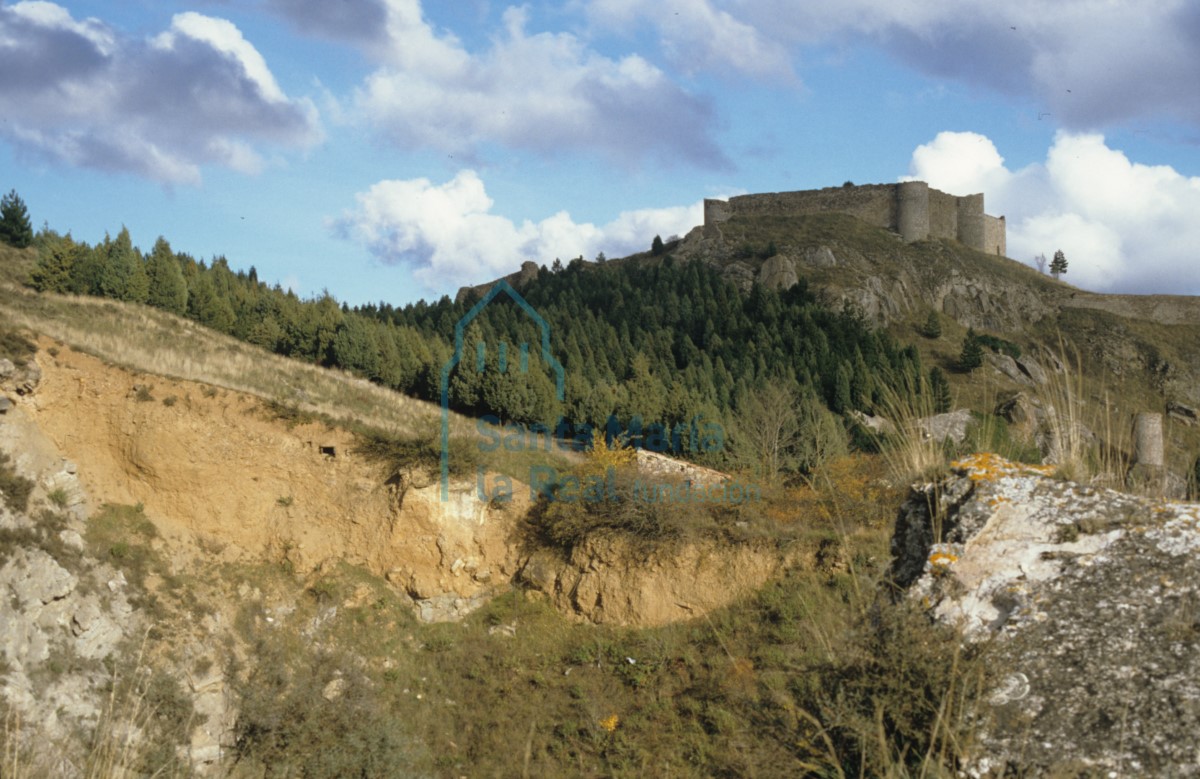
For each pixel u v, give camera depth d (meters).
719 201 116.50
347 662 27.52
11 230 52.50
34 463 28.31
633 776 21.61
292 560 30.80
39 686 21.72
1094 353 87.12
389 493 31.86
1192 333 90.62
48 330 32.09
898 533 6.02
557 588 30.92
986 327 92.31
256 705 23.20
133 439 30.52
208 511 30.58
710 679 24.52
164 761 8.81
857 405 47.78
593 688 26.28
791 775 5.05
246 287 55.91
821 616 6.20
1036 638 4.79
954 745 4.36
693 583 28.56
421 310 78.38
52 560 24.73
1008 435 6.27
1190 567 4.96
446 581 31.25
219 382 33.03
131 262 44.03
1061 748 4.27
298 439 32.22
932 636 4.84
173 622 26.62
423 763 24.28
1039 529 5.39
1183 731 4.18
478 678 28.06
